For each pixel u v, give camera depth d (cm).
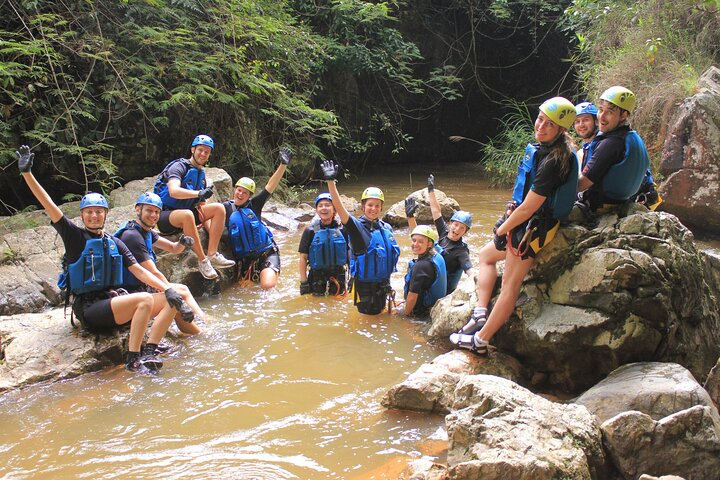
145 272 504
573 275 434
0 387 444
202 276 657
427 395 412
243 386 453
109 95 964
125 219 716
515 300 441
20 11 923
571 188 418
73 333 504
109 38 1018
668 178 820
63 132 955
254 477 342
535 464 300
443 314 527
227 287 690
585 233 437
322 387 451
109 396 440
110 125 1020
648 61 970
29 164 471
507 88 1892
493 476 301
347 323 577
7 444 377
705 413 327
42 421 405
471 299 515
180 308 478
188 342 532
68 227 491
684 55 990
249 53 1206
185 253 661
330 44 1431
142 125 1058
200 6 1120
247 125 1217
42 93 952
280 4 1256
